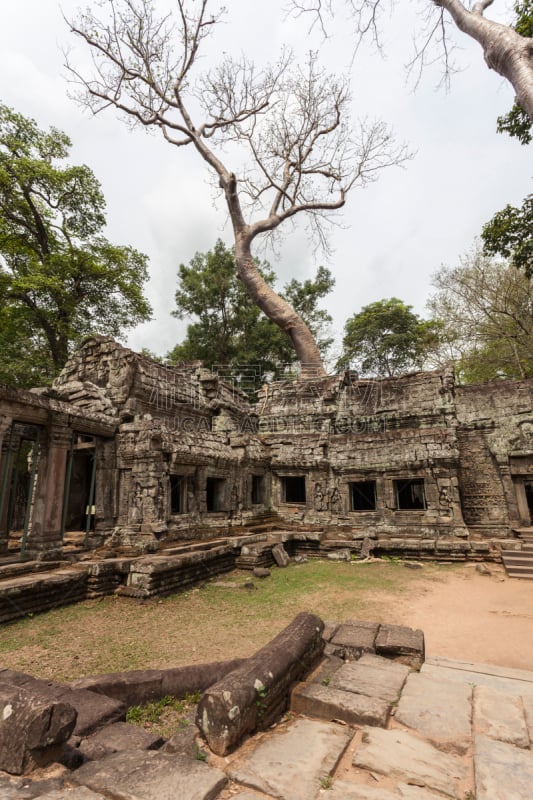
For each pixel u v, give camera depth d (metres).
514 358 25.39
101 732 3.80
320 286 40.12
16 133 22.19
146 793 2.69
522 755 3.22
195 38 19.88
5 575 9.25
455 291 26.84
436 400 20.78
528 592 10.35
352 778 3.04
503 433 17.73
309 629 5.13
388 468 17.88
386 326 39.00
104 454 13.95
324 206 23.92
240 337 37.88
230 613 8.80
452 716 3.86
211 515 15.73
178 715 4.66
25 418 10.88
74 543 13.03
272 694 3.97
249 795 2.79
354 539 16.23
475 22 7.96
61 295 21.89
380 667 4.95
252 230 23.11
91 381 15.98
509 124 15.55
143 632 7.66
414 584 11.27
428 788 2.88
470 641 7.11
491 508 18.41
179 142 22.98
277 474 20.25
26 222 23.31
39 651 6.74
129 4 18.56
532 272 16.61
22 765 3.00
